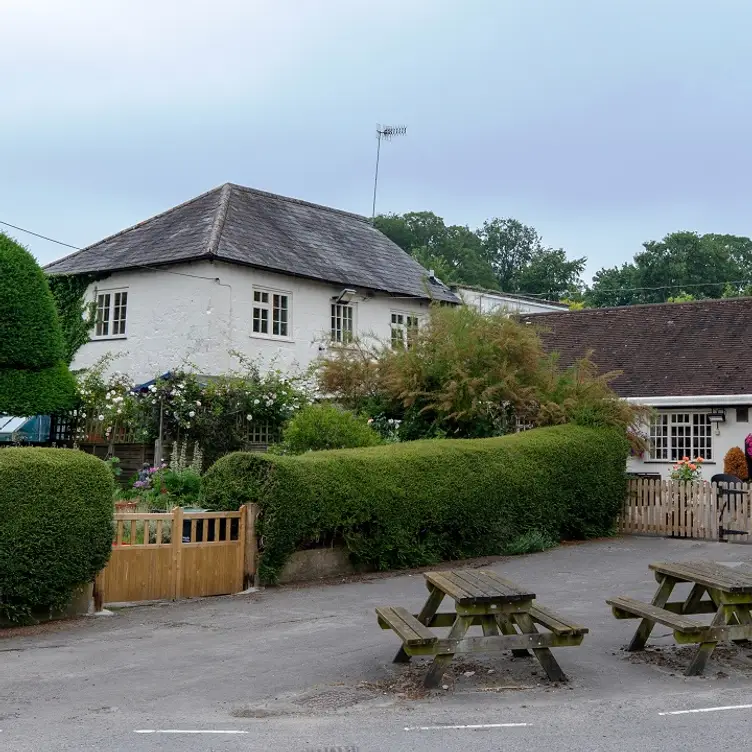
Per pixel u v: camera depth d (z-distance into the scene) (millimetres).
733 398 23344
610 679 8125
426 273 33125
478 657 8930
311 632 10352
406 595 12867
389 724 6871
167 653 9445
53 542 11180
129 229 29281
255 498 13695
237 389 23203
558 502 18531
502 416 20547
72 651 9625
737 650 9094
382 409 20922
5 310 21141
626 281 71562
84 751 6262
